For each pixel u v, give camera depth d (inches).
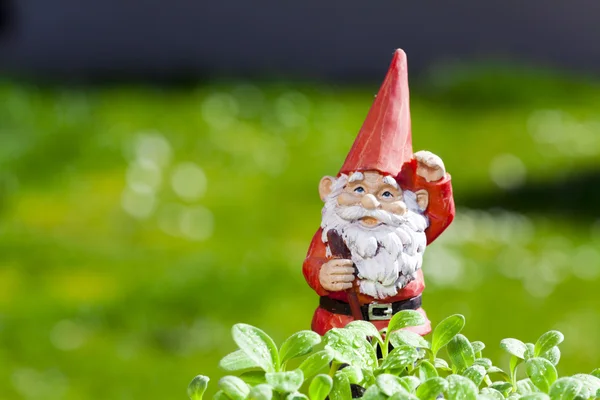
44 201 375.6
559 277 307.6
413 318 88.0
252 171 425.7
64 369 240.1
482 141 483.2
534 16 666.8
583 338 262.1
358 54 674.2
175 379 236.1
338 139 488.7
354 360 83.9
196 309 273.4
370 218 99.0
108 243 337.4
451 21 671.8
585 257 328.2
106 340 256.8
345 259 99.3
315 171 431.2
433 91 582.9
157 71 640.4
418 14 671.1
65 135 438.3
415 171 100.8
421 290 103.4
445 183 100.0
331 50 673.6
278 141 472.7
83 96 537.6
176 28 664.4
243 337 81.4
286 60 672.4
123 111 496.4
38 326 261.1
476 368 86.1
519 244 337.1
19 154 413.7
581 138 492.1
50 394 227.1
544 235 350.3
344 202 99.5
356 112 550.3
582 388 83.7
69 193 382.3
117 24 659.4
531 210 378.3
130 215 362.9
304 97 565.3
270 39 672.4
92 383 233.8
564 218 369.7
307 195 398.0
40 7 652.7
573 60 668.7
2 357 244.1
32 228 348.8
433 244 325.4
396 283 100.1
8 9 647.8
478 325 269.7
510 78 577.6
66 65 652.1
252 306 276.8
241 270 300.0
